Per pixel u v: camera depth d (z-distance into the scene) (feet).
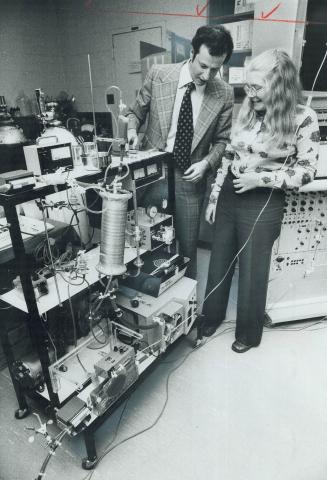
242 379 5.45
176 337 5.31
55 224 4.92
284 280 6.61
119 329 5.09
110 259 3.76
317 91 5.80
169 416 4.83
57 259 4.68
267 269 5.42
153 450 4.36
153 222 5.24
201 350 6.07
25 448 4.41
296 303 6.78
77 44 9.28
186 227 6.74
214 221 5.82
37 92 4.67
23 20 9.14
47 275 4.36
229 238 5.65
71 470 4.14
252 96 4.45
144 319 4.90
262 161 4.80
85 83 9.73
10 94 9.46
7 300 3.91
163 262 5.41
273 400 5.07
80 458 4.27
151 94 6.22
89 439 3.95
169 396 5.16
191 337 5.97
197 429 4.63
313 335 6.39
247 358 5.87
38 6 9.14
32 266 4.47
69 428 3.64
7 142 3.95
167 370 5.64
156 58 8.04
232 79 7.07
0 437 4.55
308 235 6.27
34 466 4.19
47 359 3.91
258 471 4.10
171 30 7.58
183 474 4.08
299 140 4.68
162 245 5.44
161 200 6.36
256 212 5.03
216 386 5.32
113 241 3.67
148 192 6.37
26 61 9.48
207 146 6.48
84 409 3.79
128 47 8.43
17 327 4.69
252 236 5.18
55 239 4.84
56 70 9.91
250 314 5.69
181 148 6.18
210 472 4.09
